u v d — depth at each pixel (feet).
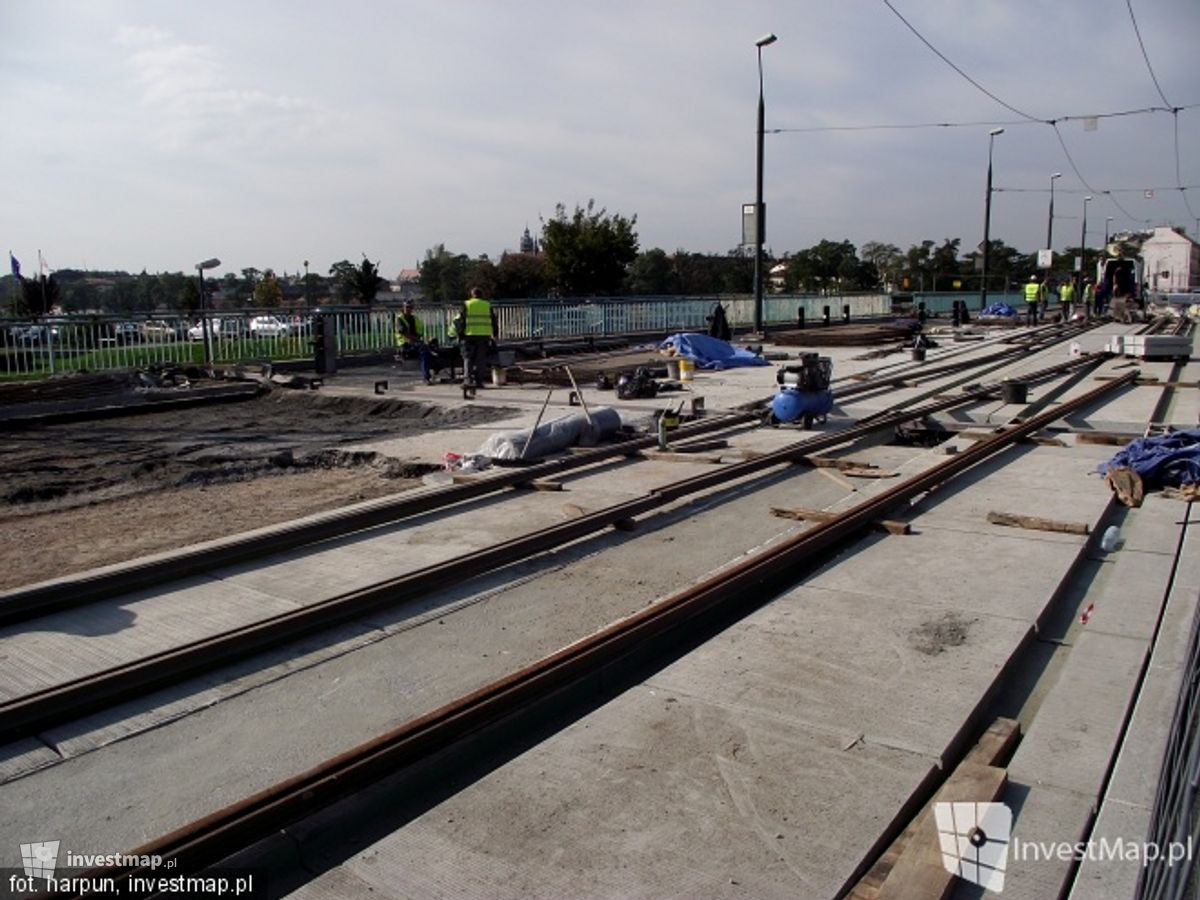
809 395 44.93
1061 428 42.47
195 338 77.66
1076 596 20.79
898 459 37.83
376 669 17.57
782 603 19.44
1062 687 15.57
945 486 30.63
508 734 15.62
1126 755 13.25
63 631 19.29
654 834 11.29
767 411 48.47
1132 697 15.15
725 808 11.79
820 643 17.17
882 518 26.11
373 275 142.61
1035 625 18.12
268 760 14.34
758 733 13.74
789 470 35.35
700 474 33.91
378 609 20.44
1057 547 23.30
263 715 15.79
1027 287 154.40
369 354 86.28
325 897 10.38
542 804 12.03
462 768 14.79
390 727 15.31
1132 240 432.66
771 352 96.68
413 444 43.39
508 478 31.83
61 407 56.95
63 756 14.56
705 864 10.68
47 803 13.26
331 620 19.44
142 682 16.37
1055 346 103.30
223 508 32.83
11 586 24.02
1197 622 10.89
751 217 114.32
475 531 26.86
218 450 43.96
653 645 18.95
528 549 23.90
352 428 50.80
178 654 16.92
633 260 167.02
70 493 35.65
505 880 10.55
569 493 31.50
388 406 58.39
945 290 303.68
